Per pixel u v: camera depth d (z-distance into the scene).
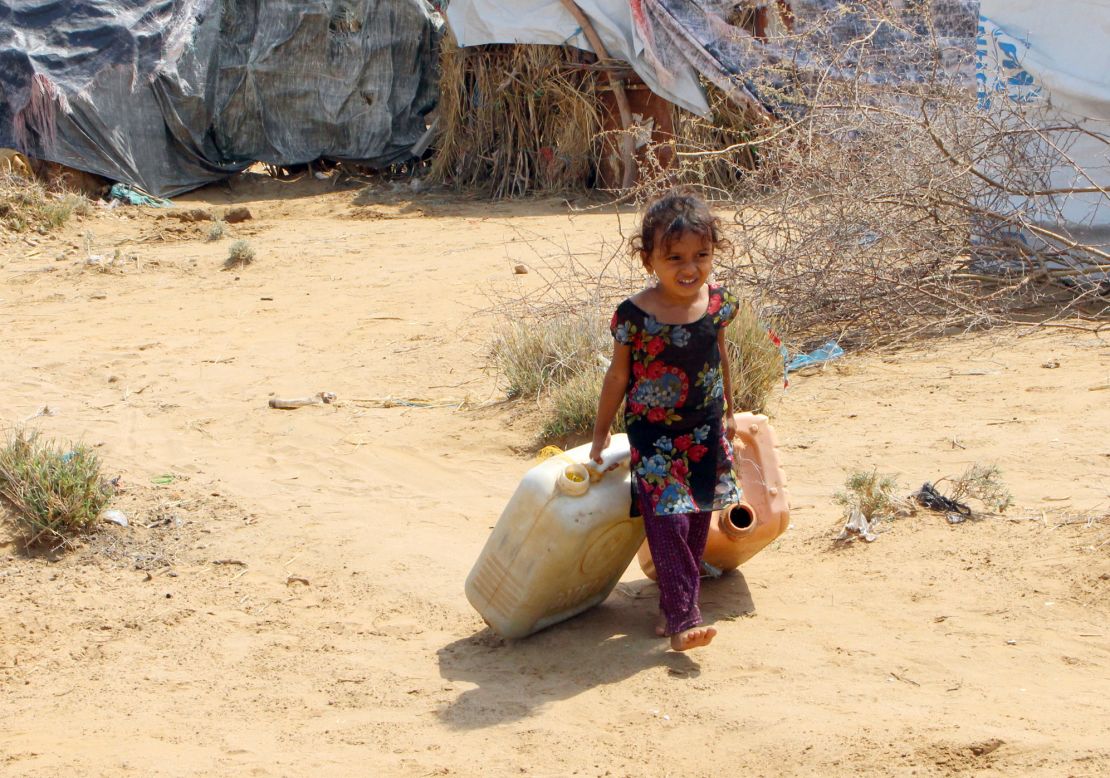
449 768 3.41
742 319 7.20
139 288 12.52
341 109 21.03
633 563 5.08
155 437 7.38
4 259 14.37
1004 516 4.91
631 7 17.72
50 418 7.81
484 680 4.02
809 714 3.52
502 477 6.36
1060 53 9.72
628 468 4.21
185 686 4.13
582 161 19.17
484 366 8.58
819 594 4.45
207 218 17.31
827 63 10.55
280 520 5.84
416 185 20.20
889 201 8.72
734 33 17.36
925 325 8.63
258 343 9.84
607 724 3.62
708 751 3.39
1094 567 4.30
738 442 4.59
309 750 3.59
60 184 18.14
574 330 7.98
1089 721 3.31
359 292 11.81
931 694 3.60
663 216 3.79
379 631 4.52
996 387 7.07
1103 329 8.24
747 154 17.25
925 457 5.88
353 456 6.87
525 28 18.78
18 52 18.38
